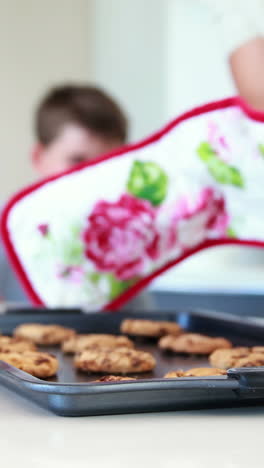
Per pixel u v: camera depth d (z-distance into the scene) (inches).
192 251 54.5
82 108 84.4
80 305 56.0
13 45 149.3
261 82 52.1
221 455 31.9
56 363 42.5
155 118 139.6
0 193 149.6
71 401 35.7
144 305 69.2
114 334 55.7
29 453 32.2
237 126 47.8
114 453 32.2
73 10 153.5
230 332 53.5
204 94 127.6
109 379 37.5
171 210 52.6
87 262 54.6
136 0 141.1
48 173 87.1
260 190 49.3
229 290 86.8
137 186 52.5
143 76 141.6
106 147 85.7
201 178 51.1
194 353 48.3
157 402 36.2
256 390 35.9
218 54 123.7
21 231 54.1
